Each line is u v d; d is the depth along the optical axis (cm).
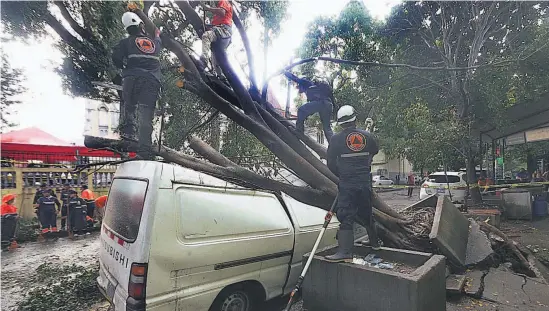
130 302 264
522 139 1248
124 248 292
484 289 412
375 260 379
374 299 302
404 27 1255
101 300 440
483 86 992
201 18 480
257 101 514
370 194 353
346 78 1439
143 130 349
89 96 722
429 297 302
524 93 942
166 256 279
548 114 1052
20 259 660
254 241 350
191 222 304
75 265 586
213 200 330
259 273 357
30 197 1041
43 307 412
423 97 1205
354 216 348
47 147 1027
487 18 1011
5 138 1069
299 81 504
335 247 391
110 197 364
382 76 1310
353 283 317
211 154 464
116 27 542
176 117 666
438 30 1212
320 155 533
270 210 387
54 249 745
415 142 1070
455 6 1104
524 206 961
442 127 1038
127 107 360
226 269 324
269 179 427
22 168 1031
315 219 439
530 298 389
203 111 677
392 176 3092
